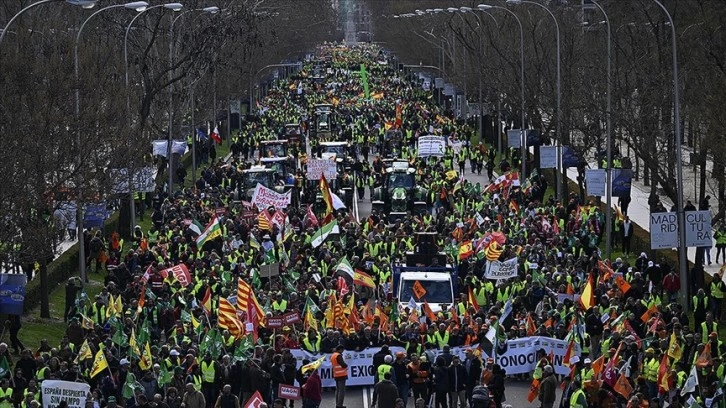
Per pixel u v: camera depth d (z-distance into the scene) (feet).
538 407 296.30
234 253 422.00
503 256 407.64
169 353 287.07
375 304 395.96
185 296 351.05
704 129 537.65
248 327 313.12
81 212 421.59
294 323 325.62
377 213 536.42
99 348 287.48
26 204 361.30
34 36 484.74
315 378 277.23
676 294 398.21
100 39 579.89
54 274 439.63
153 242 454.40
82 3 347.36
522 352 314.35
